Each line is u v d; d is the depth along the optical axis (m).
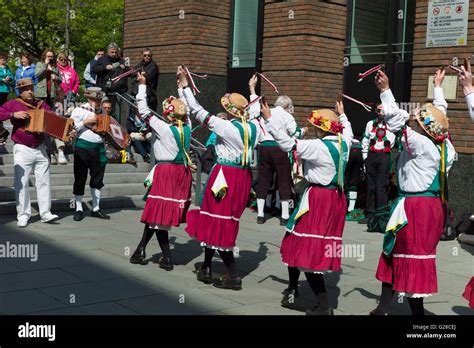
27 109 8.11
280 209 10.27
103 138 8.98
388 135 9.46
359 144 10.02
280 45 11.26
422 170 4.95
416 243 4.93
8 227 8.21
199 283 6.23
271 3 11.37
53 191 9.73
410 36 10.55
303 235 5.20
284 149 5.25
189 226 6.34
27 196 8.26
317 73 11.08
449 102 9.17
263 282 6.38
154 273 6.50
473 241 8.57
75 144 8.86
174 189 6.49
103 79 12.35
